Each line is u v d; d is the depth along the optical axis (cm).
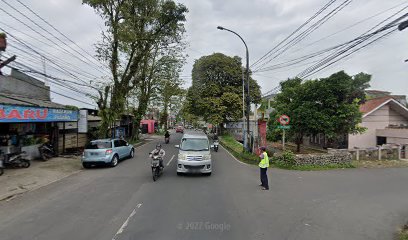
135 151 2200
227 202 782
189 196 841
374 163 1582
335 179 1141
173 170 1308
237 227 596
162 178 1120
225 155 1986
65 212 694
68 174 1233
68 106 1748
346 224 630
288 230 586
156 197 828
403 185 1039
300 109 1723
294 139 2294
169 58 3047
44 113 1434
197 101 3712
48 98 1948
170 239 532
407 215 697
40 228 589
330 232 581
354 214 701
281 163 1453
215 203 770
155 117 6562
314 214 694
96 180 1088
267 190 934
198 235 552
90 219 642
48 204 766
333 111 1678
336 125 1659
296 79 2300
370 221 652
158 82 3097
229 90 3644
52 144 1750
